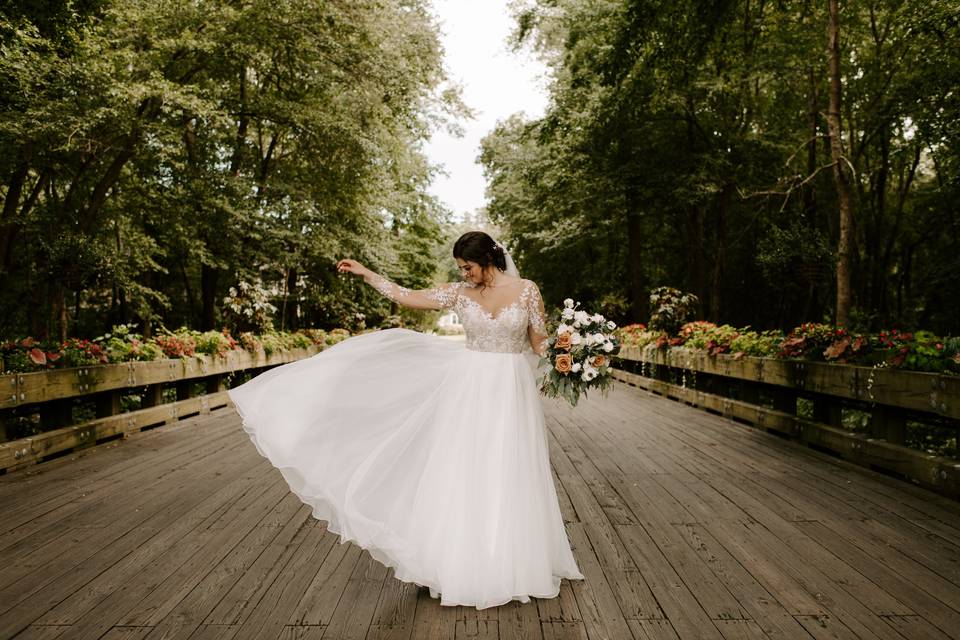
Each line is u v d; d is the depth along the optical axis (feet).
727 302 63.82
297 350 37.65
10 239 32.42
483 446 8.50
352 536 8.14
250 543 10.42
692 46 30.68
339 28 37.93
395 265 56.95
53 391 15.66
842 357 16.33
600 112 47.21
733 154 48.73
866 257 52.39
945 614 7.80
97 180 35.81
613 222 55.57
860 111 47.93
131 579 8.93
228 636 7.31
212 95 36.91
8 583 8.78
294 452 8.56
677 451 17.84
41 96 26.94
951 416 11.82
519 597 8.14
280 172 47.75
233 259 41.47
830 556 9.75
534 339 9.38
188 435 20.29
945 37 33.17
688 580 8.91
